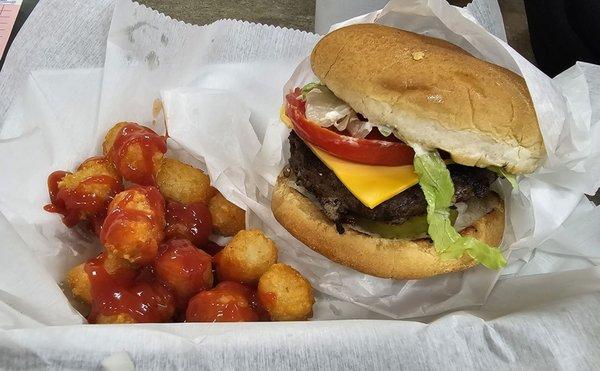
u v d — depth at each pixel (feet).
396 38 0.80
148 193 0.81
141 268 0.82
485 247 0.79
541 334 0.65
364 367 0.61
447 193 0.76
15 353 0.58
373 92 0.76
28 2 1.24
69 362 0.58
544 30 1.24
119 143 0.88
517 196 0.88
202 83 1.07
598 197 1.09
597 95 0.92
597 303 0.68
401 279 0.82
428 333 0.64
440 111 0.73
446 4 0.83
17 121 0.95
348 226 0.82
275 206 0.87
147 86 1.02
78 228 0.89
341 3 1.23
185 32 1.04
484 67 0.77
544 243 0.92
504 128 0.74
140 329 0.61
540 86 0.78
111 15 1.03
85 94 0.99
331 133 0.78
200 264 0.81
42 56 1.01
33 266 0.70
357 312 0.88
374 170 0.79
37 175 0.89
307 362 0.61
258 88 1.07
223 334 0.62
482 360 0.63
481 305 0.85
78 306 0.82
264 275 0.81
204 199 0.93
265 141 0.96
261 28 1.09
